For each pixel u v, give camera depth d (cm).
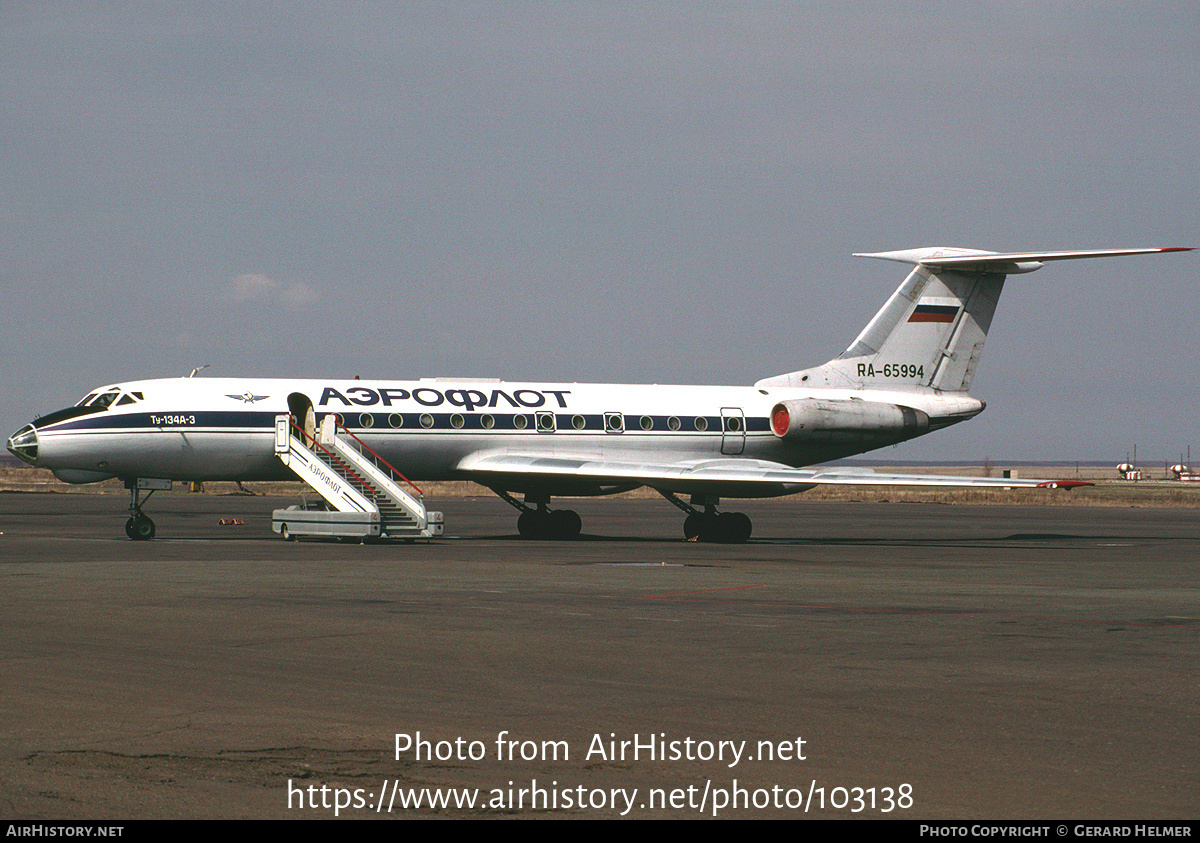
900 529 11750
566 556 7056
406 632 3766
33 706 2650
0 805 1938
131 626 3847
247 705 2686
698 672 3150
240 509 14038
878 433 9625
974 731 2516
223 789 2048
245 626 3862
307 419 8706
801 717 2634
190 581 5194
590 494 9281
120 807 1942
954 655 3459
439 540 8506
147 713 2592
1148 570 6594
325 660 3262
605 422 9275
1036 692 2923
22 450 8038
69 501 16112
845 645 3622
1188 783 2147
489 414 8962
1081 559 7456
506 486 9150
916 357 9962
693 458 9512
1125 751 2359
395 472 8612
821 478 8131
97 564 6000
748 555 7438
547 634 3766
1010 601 4881
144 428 8150
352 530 7712
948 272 9925
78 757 2222
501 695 2834
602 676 3084
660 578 5656
